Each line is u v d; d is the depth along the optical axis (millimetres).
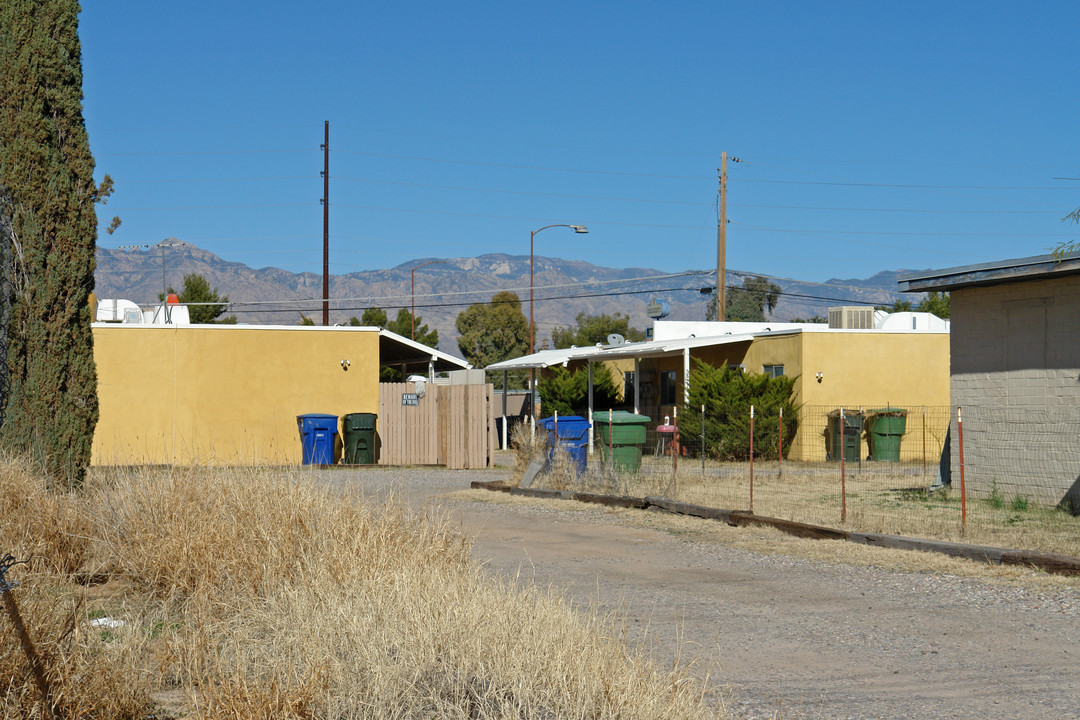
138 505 7684
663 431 21812
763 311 77000
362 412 24969
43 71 10227
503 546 10812
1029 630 6953
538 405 34844
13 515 7246
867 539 10656
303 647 5086
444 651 4836
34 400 9789
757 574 9164
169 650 5172
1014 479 14898
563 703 4293
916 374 27953
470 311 79125
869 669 5926
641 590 8344
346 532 7141
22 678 4230
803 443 26703
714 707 5020
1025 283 14859
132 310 27031
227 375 24656
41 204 10062
